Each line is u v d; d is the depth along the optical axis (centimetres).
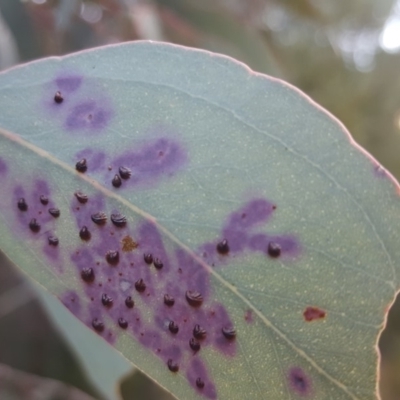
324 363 14
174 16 27
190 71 14
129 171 14
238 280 14
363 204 14
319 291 14
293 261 14
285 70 36
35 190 15
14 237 15
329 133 14
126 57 14
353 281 14
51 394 26
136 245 14
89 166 14
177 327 14
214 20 27
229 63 14
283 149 14
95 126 14
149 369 14
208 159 14
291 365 14
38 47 26
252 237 14
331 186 14
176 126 14
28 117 15
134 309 14
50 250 14
